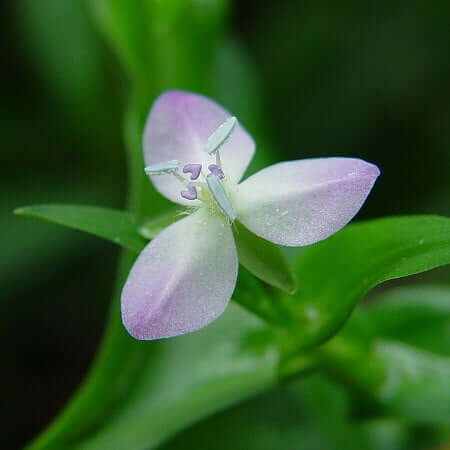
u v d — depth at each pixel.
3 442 0.12
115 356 0.09
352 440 0.11
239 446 0.11
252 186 0.08
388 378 0.09
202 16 0.10
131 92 0.10
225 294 0.08
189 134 0.08
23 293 0.12
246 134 0.08
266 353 0.10
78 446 0.09
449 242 0.08
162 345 0.10
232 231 0.08
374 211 0.12
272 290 0.08
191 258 0.08
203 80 0.10
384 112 0.12
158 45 0.10
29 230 0.12
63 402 0.12
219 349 0.10
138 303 0.07
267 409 0.11
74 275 0.12
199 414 0.10
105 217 0.08
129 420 0.10
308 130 0.12
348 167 0.08
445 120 0.12
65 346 0.12
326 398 0.10
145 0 0.10
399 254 0.08
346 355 0.09
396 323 0.10
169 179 0.08
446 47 0.12
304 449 0.11
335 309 0.08
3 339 0.12
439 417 0.09
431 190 0.12
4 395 0.12
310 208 0.08
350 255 0.08
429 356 0.09
